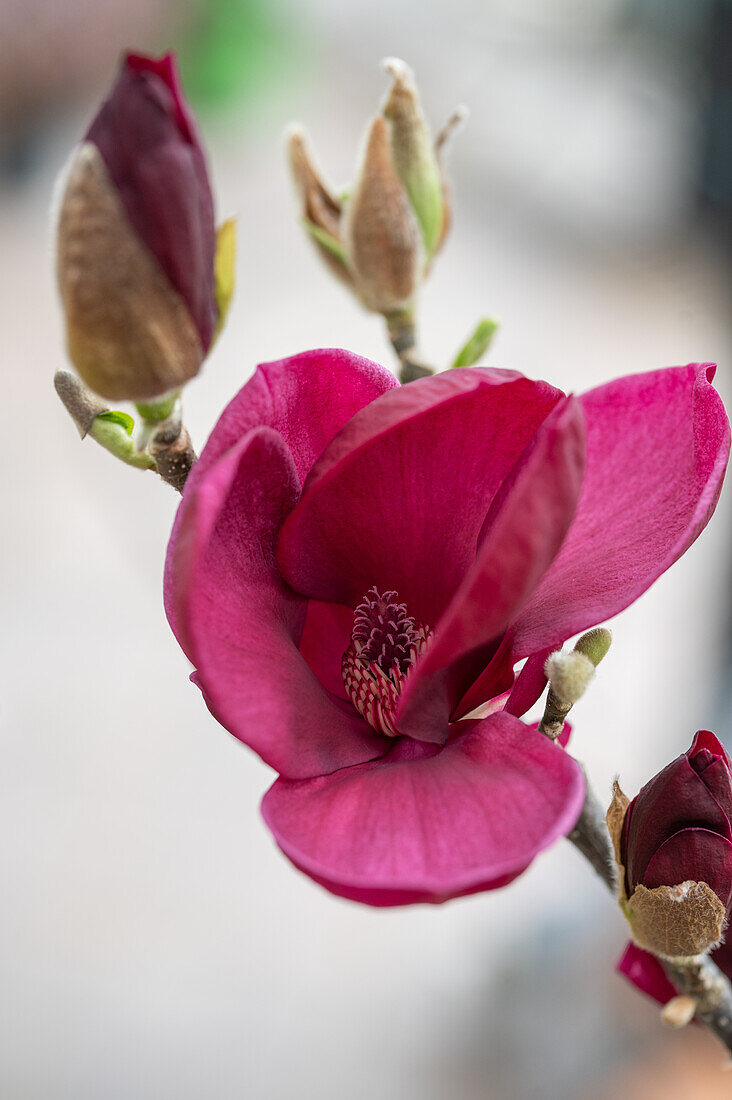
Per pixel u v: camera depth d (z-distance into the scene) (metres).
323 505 0.54
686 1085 1.41
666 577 1.95
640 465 0.56
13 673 1.95
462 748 0.52
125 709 1.92
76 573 2.06
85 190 0.51
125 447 0.56
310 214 0.68
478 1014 1.56
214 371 2.19
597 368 2.20
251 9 2.60
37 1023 1.55
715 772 0.55
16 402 2.25
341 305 2.32
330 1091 1.48
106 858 1.74
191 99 2.60
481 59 2.70
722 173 2.25
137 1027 1.55
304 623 0.56
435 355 2.23
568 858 1.72
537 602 0.54
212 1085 1.49
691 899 0.55
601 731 1.80
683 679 1.84
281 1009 1.58
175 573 0.50
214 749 1.89
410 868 0.49
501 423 0.53
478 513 0.55
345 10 2.75
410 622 0.55
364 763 0.53
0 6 2.43
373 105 2.70
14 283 2.42
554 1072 1.47
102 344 0.52
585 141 2.53
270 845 1.78
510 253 2.44
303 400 0.54
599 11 2.61
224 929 1.68
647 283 2.36
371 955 1.66
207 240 0.52
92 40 2.52
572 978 1.58
